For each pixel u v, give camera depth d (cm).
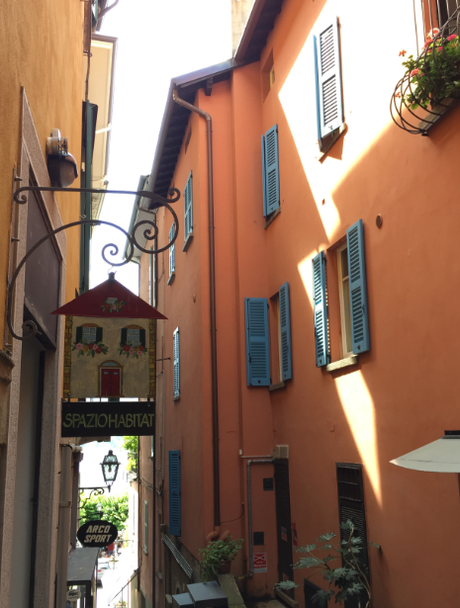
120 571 3716
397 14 607
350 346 757
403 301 576
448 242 505
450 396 494
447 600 486
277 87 1020
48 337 518
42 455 553
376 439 621
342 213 736
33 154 400
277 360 1012
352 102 718
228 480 984
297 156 912
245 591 930
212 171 1098
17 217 333
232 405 1012
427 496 521
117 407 665
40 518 534
